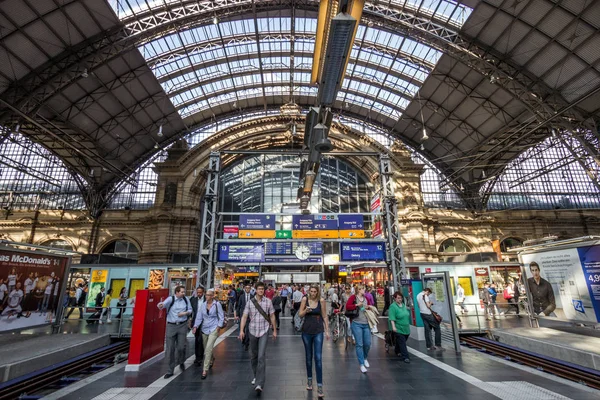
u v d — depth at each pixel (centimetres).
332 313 1273
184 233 3088
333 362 800
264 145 3616
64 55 2092
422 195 3641
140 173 3603
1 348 810
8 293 909
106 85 2566
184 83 3091
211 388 596
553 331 1005
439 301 1042
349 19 668
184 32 2567
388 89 3234
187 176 3300
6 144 3559
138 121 3145
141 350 741
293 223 1565
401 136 3784
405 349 788
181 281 2030
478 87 2636
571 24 1808
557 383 606
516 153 3197
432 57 2664
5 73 1952
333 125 3472
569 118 2262
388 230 1570
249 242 1500
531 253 1108
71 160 3259
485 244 3356
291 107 3509
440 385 600
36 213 3262
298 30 2777
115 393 568
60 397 546
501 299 1961
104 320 1512
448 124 3216
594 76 1967
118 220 3228
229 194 3431
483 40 2127
